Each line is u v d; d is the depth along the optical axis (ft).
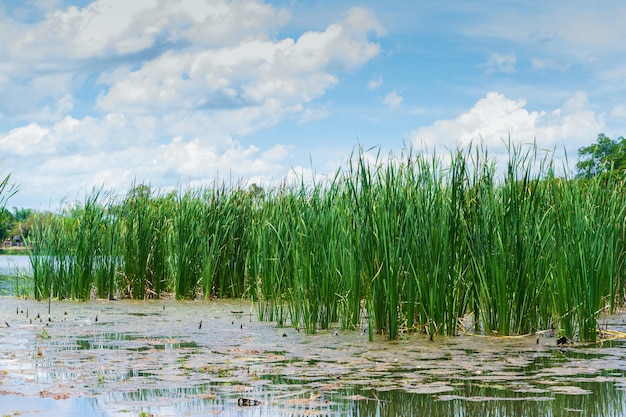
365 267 27.86
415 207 26.94
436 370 20.33
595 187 33.24
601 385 18.28
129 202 43.78
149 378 19.16
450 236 26.25
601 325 29.40
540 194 28.17
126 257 42.75
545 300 27.04
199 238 43.06
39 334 27.71
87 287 42.14
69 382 18.62
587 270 25.68
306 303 28.17
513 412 15.65
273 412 15.61
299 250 30.91
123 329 29.35
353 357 22.43
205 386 18.17
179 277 42.19
